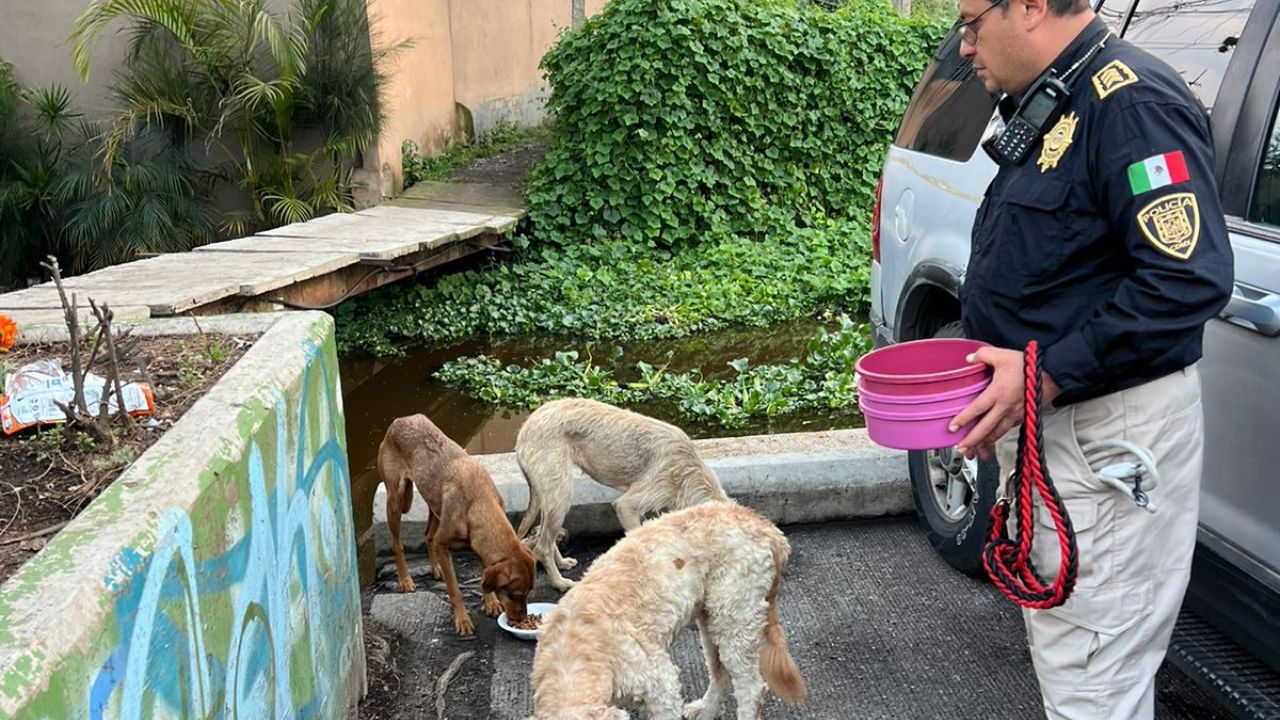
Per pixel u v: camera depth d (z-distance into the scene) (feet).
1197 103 7.49
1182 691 11.31
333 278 27.12
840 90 39.99
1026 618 8.73
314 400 9.95
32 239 35.47
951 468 13.99
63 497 7.26
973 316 8.34
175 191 34.35
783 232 39.19
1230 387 9.25
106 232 33.96
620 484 14.75
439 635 13.38
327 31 35.53
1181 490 7.94
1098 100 7.47
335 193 37.29
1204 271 7.00
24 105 35.63
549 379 26.53
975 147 12.94
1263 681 8.89
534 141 51.06
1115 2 12.39
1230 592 9.28
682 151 37.40
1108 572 7.98
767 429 22.89
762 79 38.63
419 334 31.58
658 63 36.45
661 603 10.21
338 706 10.38
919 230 14.05
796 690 10.78
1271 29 9.82
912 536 15.21
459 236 31.32
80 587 5.33
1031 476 7.61
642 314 32.04
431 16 44.14
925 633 12.71
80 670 5.06
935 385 7.68
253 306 23.39
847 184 41.04
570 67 37.58
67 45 36.27
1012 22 7.77
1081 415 7.96
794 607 13.38
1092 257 7.68
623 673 9.73
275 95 34.06
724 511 10.98
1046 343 7.88
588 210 37.83
